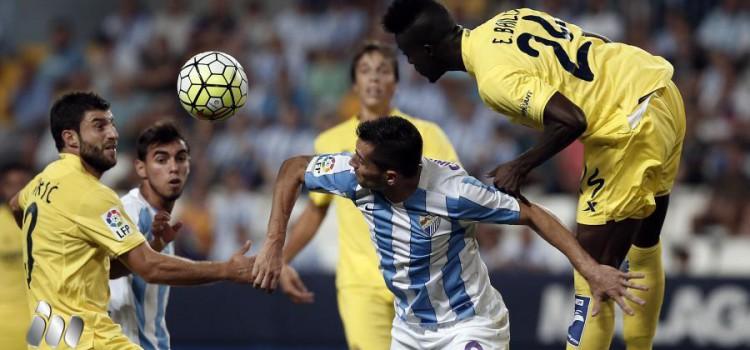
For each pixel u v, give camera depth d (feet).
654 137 64.13
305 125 166.40
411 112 164.04
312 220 89.81
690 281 118.01
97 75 189.67
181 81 70.59
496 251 135.74
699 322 117.39
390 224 64.95
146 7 205.67
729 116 160.35
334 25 186.29
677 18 172.96
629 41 171.94
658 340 117.80
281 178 67.51
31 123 187.73
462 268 65.16
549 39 64.80
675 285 118.11
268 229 66.69
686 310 117.70
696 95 163.53
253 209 150.30
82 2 211.61
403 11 66.03
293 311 122.62
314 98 175.22
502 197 63.57
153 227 73.20
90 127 68.54
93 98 69.41
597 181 65.36
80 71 191.83
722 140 153.28
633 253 72.38
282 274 88.84
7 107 192.03
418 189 63.77
